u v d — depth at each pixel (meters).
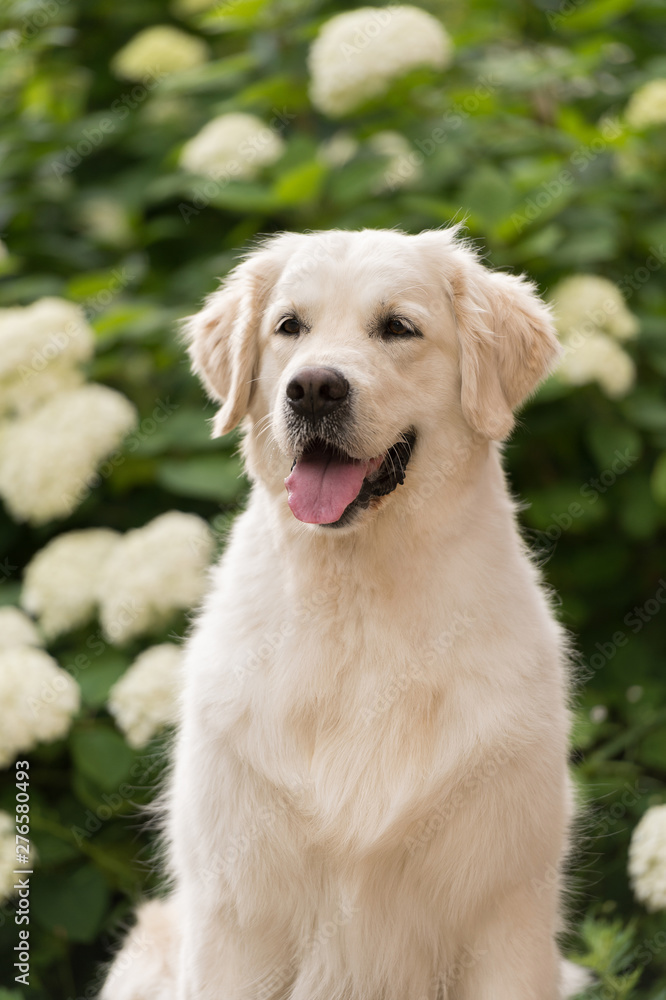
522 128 7.89
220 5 8.43
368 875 4.28
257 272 4.95
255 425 4.84
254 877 4.34
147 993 5.12
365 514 4.29
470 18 8.70
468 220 7.12
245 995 4.52
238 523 4.91
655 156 7.80
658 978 5.68
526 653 4.34
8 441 6.48
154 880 6.13
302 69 8.20
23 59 8.61
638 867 5.37
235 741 4.32
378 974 4.42
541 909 4.45
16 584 6.77
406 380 4.49
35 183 8.47
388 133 7.74
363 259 4.57
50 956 6.09
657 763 6.59
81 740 5.99
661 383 7.66
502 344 4.83
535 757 4.29
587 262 7.39
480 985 4.43
